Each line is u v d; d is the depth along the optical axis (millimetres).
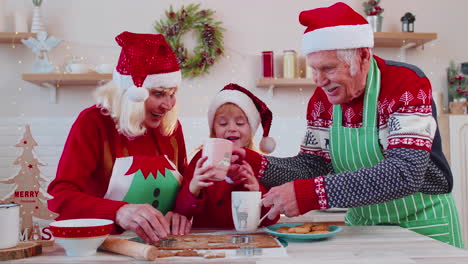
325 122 1550
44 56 3500
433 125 1297
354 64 1320
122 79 1468
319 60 1330
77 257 1031
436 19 3830
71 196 1292
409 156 1229
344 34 1295
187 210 1400
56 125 3627
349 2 3807
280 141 3744
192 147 3689
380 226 1396
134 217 1146
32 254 1040
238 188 1557
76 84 3621
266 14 3781
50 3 3664
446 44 3830
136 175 1445
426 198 1440
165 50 1521
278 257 995
